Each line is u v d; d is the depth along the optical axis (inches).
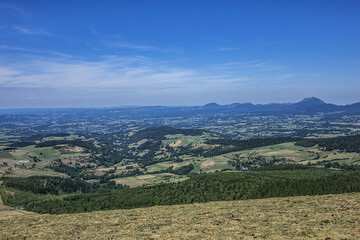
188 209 2124.8
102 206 4003.4
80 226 1683.1
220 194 3681.1
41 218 2196.1
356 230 1117.7
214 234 1219.2
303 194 3378.4
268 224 1344.7
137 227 1509.6
